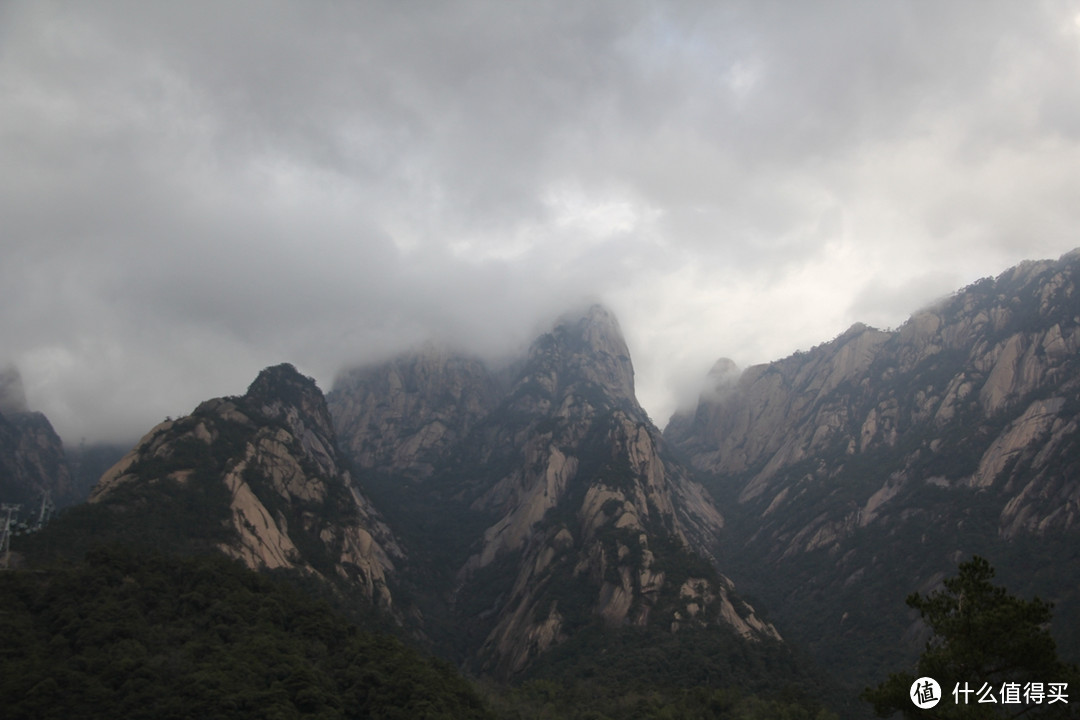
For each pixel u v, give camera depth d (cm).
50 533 14325
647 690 15025
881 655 19238
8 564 13012
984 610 6481
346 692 11825
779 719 13625
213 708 10088
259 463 19625
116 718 9750
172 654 11156
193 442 18825
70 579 11975
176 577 13100
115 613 11512
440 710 11738
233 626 12281
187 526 16188
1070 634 15650
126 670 10394
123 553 13075
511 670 18838
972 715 6078
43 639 10875
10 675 9869
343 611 16625
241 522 17175
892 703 6575
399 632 17862
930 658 6525
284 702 10675
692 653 16512
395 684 12119
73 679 10025
